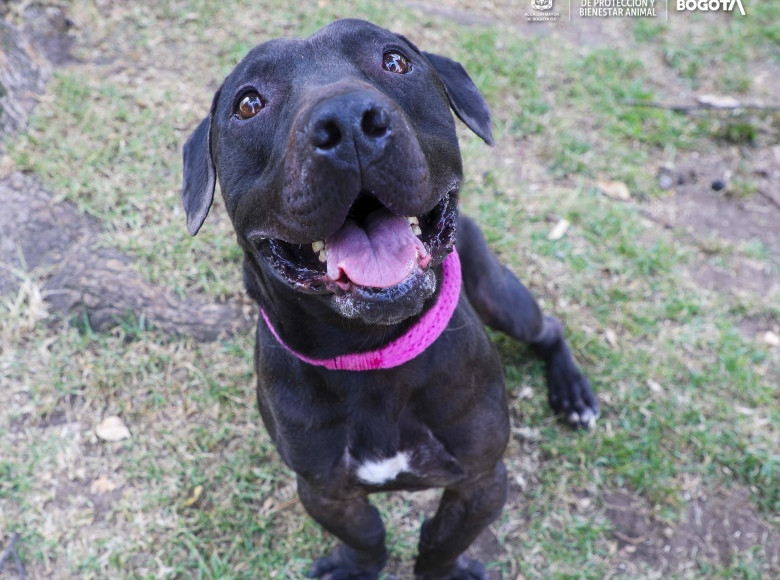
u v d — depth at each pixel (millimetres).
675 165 1207
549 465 875
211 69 1193
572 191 1128
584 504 847
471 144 1157
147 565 802
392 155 444
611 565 806
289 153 460
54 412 890
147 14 1265
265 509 841
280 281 546
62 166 1028
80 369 916
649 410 914
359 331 564
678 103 1304
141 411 895
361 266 484
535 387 942
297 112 480
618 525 833
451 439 634
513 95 1242
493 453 653
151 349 927
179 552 811
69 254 977
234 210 568
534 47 1341
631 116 1247
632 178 1158
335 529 704
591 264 1034
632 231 1079
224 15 1268
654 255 1045
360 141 433
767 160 1226
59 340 931
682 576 798
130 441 872
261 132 533
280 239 509
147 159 1064
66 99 1114
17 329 929
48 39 1218
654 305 1004
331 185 442
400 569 814
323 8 1298
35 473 847
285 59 540
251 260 590
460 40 1302
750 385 926
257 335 674
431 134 545
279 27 1261
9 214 984
